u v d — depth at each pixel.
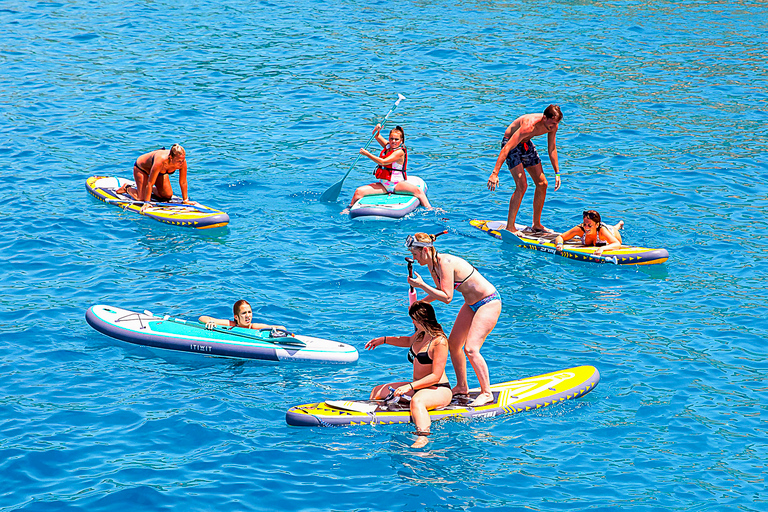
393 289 14.11
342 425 9.92
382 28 34.88
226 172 20.27
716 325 12.70
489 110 25.39
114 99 25.52
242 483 8.72
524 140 16.22
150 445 9.39
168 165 17.22
